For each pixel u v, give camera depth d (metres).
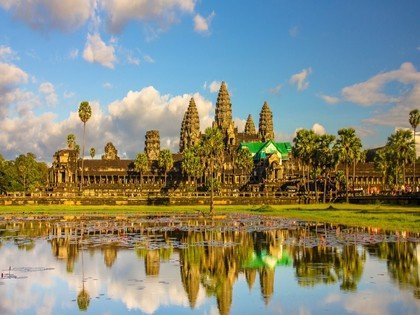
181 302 29.20
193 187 188.62
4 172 185.50
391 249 47.38
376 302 28.16
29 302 29.14
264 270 38.16
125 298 30.03
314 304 28.16
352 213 100.44
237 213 111.00
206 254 46.09
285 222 82.38
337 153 151.12
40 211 117.38
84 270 38.47
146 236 61.56
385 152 187.50
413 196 131.88
